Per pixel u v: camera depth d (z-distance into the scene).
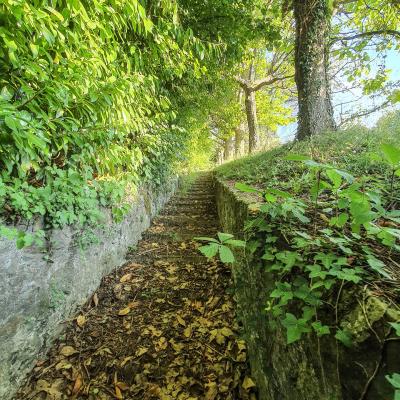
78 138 1.86
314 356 0.93
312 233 1.27
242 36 4.91
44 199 1.86
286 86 11.50
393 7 4.65
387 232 0.84
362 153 2.59
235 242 1.05
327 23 4.37
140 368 1.91
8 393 1.64
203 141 12.11
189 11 4.18
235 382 1.75
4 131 1.33
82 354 2.02
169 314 2.44
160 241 4.04
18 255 1.75
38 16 1.24
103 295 2.71
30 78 1.46
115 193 2.55
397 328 0.60
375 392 0.65
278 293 1.03
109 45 1.96
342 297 0.85
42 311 1.96
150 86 2.88
